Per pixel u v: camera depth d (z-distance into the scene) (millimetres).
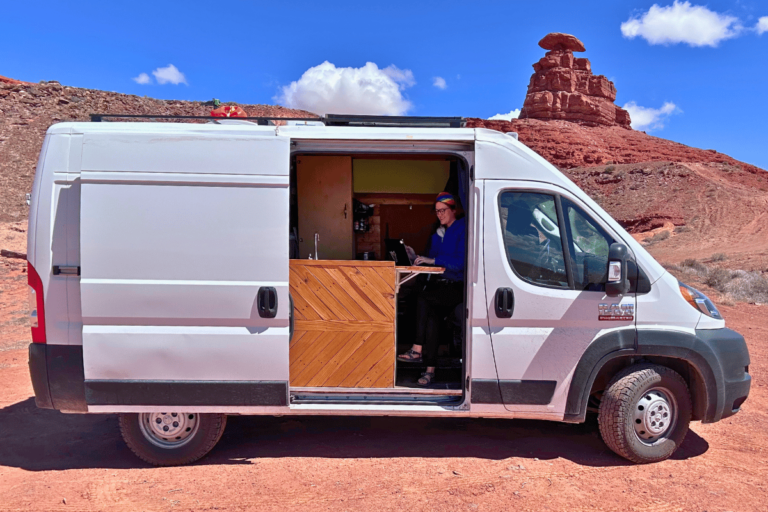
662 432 4102
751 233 35406
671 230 41156
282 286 3816
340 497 3508
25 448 4430
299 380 4117
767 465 4086
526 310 3863
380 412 3967
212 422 3992
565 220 3971
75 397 3814
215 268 3791
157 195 3771
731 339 4113
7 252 21109
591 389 4285
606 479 3793
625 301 3920
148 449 3992
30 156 45531
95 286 3721
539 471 3904
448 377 4609
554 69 98438
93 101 59594
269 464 4031
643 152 85375
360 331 4098
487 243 3877
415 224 6277
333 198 5523
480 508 3369
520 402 3912
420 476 3809
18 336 9797
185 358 3816
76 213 3797
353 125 4270
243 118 4082
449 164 5734
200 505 3408
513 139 3994
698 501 3482
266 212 3816
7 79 57500
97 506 3408
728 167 55906
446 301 4613
